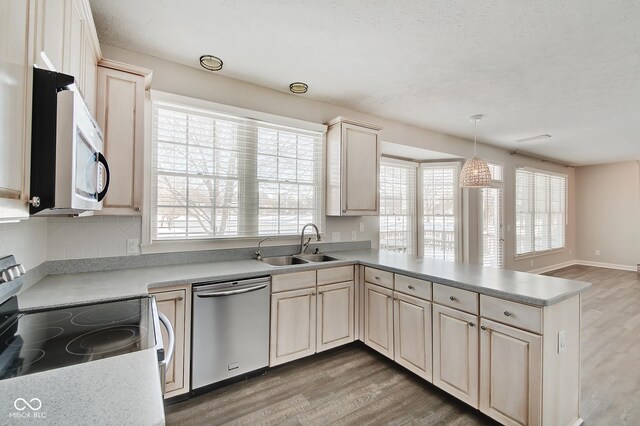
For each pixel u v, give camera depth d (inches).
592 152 225.5
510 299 66.2
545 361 61.9
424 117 146.6
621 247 266.2
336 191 123.7
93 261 85.0
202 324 80.4
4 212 28.0
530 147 210.2
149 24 77.4
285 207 119.5
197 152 100.9
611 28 75.8
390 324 97.0
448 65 96.4
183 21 76.1
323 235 129.0
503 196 212.7
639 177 257.9
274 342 92.5
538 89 113.7
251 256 111.2
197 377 80.0
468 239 183.6
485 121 151.6
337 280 105.8
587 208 285.9
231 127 107.7
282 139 118.8
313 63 96.5
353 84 111.0
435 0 67.0
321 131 127.1
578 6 67.8
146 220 91.6
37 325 48.1
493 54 89.5
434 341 83.0
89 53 65.4
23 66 32.3
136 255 90.9
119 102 75.9
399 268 93.9
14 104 30.3
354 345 115.3
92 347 39.9
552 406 64.0
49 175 35.3
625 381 91.7
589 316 148.3
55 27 43.0
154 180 93.3
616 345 116.6
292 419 73.5
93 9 71.5
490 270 89.9
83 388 28.9
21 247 62.7
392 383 89.3
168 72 96.0
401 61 94.6
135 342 41.6
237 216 108.6
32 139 34.8
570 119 147.9
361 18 73.9
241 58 93.8
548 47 85.2
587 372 97.0
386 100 126.0
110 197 74.6
